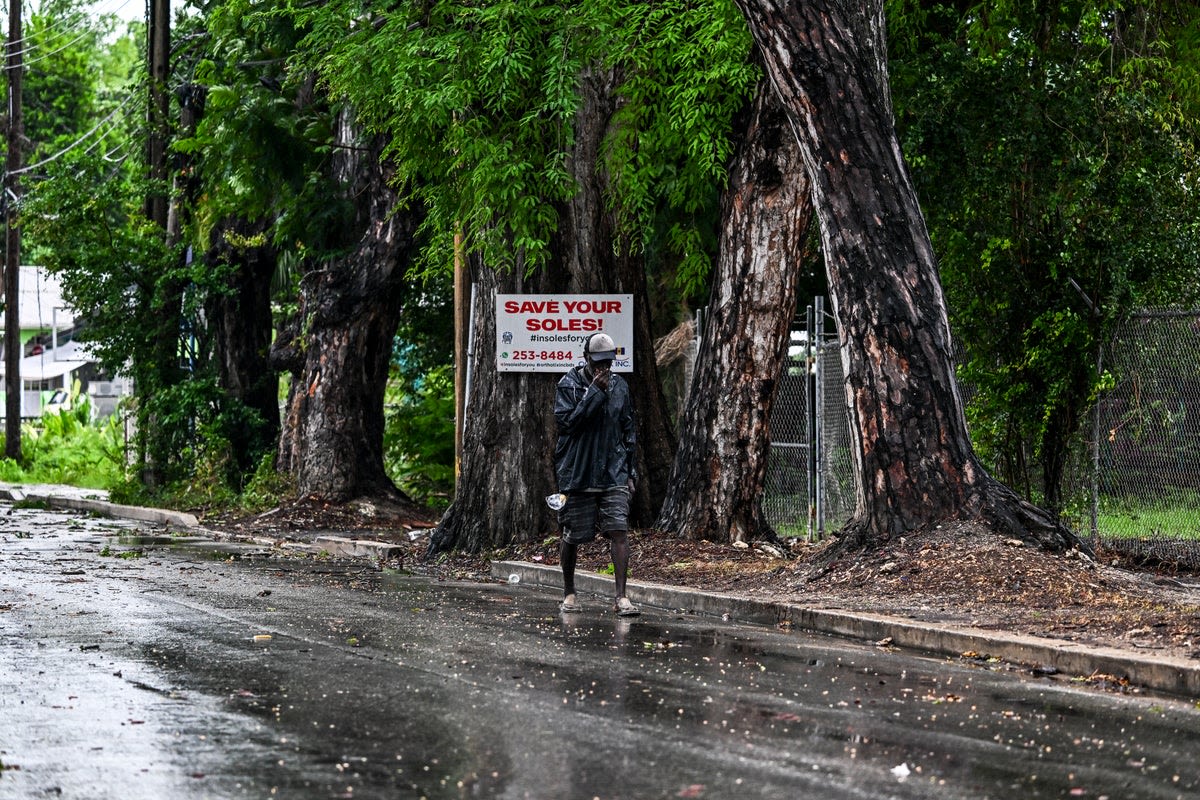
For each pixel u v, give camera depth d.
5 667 12.38
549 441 23.88
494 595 18.81
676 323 34.38
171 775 8.56
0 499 45.94
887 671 12.54
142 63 50.84
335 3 25.42
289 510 32.72
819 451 23.53
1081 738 9.76
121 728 9.88
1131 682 12.02
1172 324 21.19
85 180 41.56
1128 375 21.19
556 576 20.61
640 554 21.19
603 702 10.82
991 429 21.61
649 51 22.70
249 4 33.41
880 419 17.83
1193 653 12.34
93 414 76.12
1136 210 21.42
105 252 39.91
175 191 41.06
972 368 21.95
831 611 15.38
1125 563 20.08
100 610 16.41
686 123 21.53
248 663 12.63
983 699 11.19
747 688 11.51
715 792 8.16
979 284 21.70
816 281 35.56
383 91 23.88
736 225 22.12
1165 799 8.16
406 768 8.72
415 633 14.66
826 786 8.32
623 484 17.02
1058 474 21.30
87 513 38.50
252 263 40.72
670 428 24.38
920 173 21.97
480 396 24.22
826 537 23.38
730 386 22.14
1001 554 16.62
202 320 41.12
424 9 24.48
